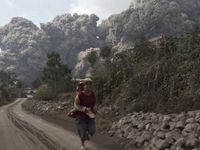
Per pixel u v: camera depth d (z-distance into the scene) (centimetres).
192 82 1778
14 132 1848
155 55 2514
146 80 2197
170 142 1035
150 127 1369
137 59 2752
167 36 2398
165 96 1892
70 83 6272
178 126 1185
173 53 2231
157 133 1204
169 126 1260
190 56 2034
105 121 1966
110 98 2736
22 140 1507
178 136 1076
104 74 3058
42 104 5088
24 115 3606
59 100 5069
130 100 2239
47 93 5769
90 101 1098
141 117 1630
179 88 1845
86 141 1362
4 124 2395
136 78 2327
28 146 1331
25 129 1989
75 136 1543
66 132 1728
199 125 1130
